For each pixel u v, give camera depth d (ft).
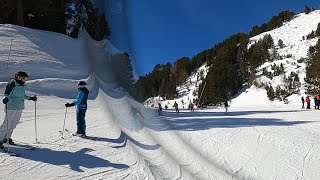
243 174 19.29
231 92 246.27
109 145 22.15
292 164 22.72
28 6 110.83
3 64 69.87
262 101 226.79
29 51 83.10
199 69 313.12
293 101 205.05
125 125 18.79
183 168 17.93
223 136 31.45
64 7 107.86
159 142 19.93
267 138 31.99
